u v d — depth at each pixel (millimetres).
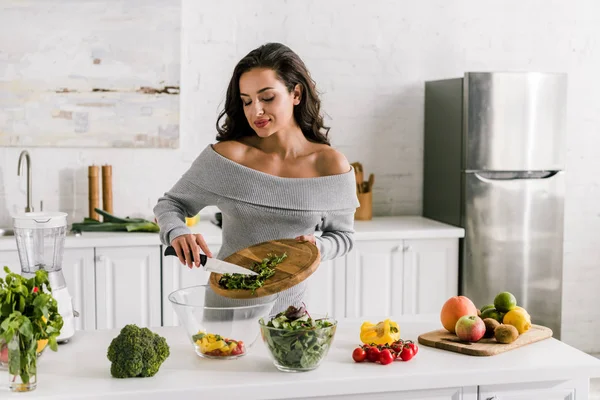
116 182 4492
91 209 4379
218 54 4555
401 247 4309
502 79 4316
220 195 2590
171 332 2471
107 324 4039
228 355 2172
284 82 2482
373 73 4762
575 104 5027
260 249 2439
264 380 1990
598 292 5164
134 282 4043
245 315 2158
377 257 4289
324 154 2648
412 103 4828
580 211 5094
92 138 4395
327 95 4711
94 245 3963
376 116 4793
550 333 2396
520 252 4438
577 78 5020
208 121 4586
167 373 2049
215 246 4062
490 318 2381
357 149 4789
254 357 2191
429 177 4785
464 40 4855
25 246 2373
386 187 4859
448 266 4391
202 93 4562
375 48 4750
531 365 2129
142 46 4391
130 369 1991
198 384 1962
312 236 2473
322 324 2096
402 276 4332
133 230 4148
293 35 4633
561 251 4496
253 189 2570
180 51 4441
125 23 4355
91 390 1915
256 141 2672
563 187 4461
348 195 2635
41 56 4281
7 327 1852
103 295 4016
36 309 1896
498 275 4422
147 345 2012
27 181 4191
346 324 2549
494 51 4902
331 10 4664
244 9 4559
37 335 1913
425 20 4797
